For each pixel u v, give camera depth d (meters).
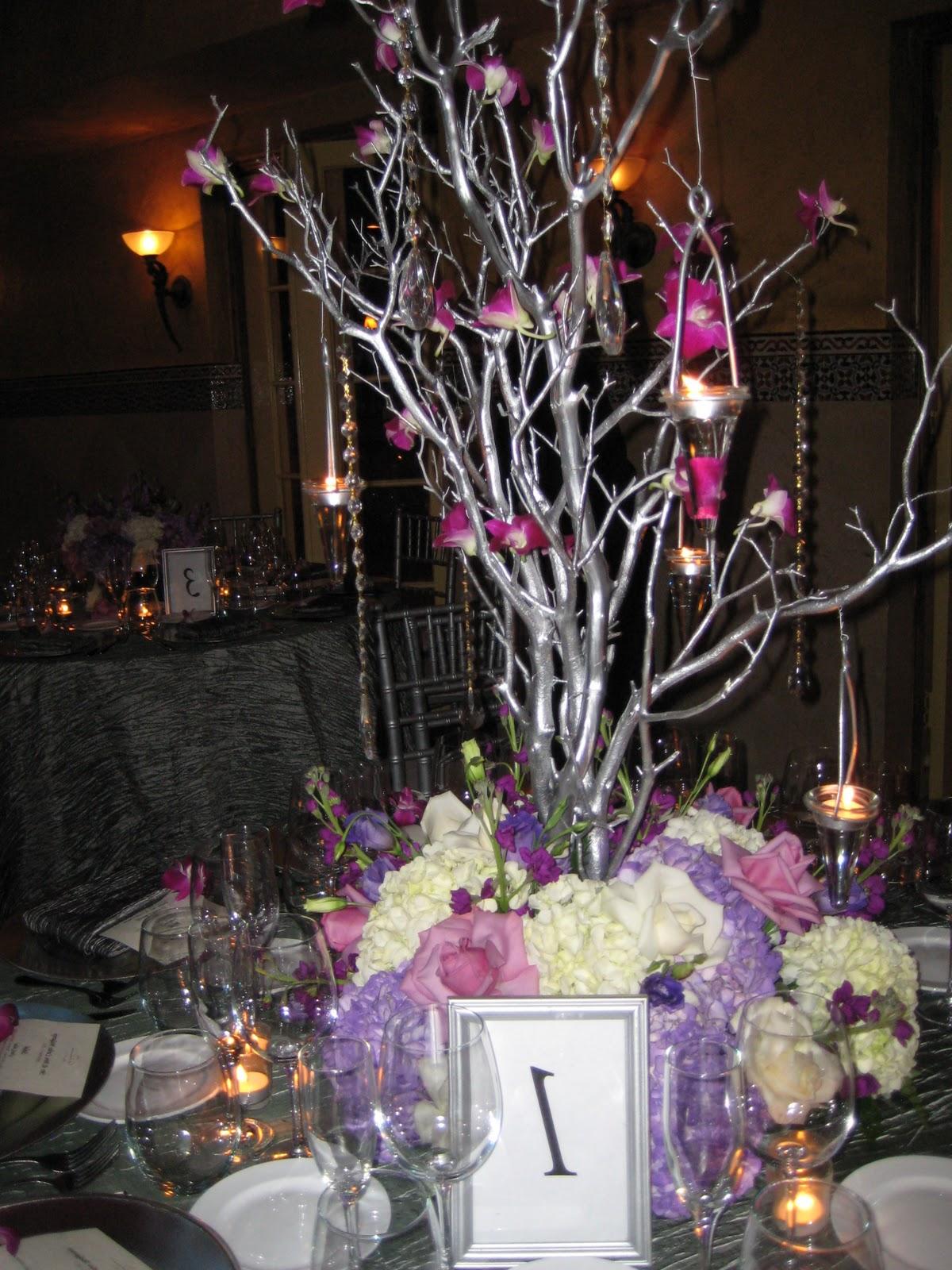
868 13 3.05
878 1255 0.69
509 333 0.97
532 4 3.28
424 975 0.88
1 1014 1.12
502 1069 0.87
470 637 1.29
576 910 0.90
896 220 3.08
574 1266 0.84
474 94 0.95
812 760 1.50
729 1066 0.78
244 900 1.16
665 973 0.88
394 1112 0.79
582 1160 0.87
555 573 0.99
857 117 3.12
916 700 3.27
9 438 6.52
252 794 2.80
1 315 6.34
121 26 4.24
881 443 3.21
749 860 0.97
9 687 2.62
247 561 3.52
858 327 3.20
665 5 3.37
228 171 0.91
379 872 1.02
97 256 5.72
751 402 3.42
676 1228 0.90
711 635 3.55
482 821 1.00
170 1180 0.93
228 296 5.20
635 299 3.62
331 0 3.60
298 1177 0.93
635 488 0.93
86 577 3.35
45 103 4.67
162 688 2.70
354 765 1.32
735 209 3.40
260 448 5.33
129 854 2.67
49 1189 0.95
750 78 3.31
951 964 1.17
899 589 3.21
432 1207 0.88
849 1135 0.97
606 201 0.80
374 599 3.19
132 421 5.80
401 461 4.93
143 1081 0.93
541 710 1.02
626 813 1.16
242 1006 0.99
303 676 2.86
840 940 0.98
